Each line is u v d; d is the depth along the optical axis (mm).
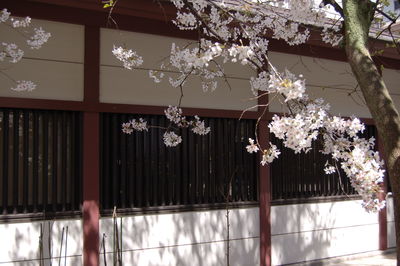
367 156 3492
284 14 4887
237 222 5957
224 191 5902
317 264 6594
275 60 6484
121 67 5316
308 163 6703
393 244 7570
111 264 5090
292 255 6418
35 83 4840
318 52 6820
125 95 5320
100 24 5152
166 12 5141
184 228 5586
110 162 5215
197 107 5785
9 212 4691
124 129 5137
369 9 3490
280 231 6332
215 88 5680
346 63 7188
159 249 5398
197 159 5758
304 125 3365
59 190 4953
